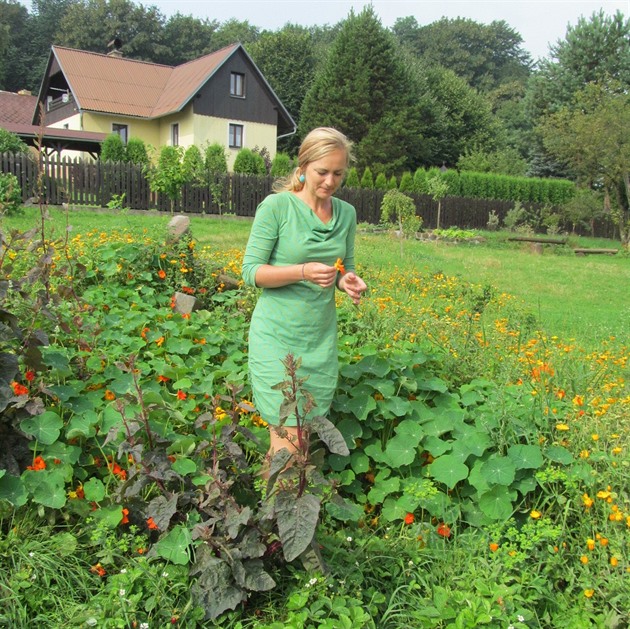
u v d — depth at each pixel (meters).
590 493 3.25
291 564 2.79
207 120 31.30
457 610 2.64
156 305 5.62
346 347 4.45
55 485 2.76
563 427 3.40
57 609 2.46
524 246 22.28
